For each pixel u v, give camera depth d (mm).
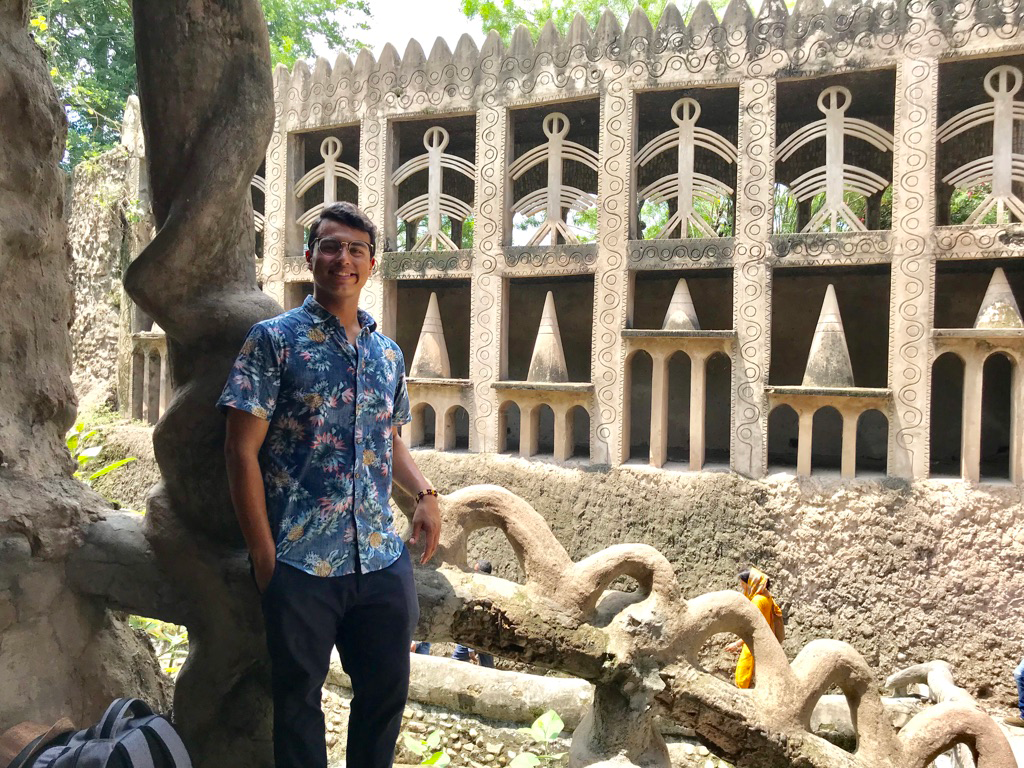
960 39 6418
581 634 2787
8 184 2410
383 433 2059
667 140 7398
